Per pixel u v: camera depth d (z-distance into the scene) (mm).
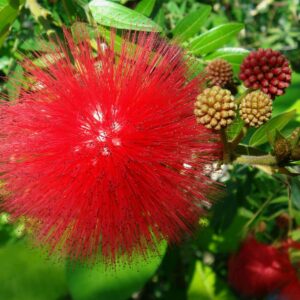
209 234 192
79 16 139
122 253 125
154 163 117
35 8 148
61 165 116
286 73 120
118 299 147
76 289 150
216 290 201
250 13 249
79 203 118
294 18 244
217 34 140
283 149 115
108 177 115
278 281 155
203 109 106
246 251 164
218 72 139
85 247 124
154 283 227
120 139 117
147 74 119
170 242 134
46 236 124
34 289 176
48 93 120
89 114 119
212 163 117
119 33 122
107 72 119
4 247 180
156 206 119
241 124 121
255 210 170
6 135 123
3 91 153
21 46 153
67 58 120
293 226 158
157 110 116
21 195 121
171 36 146
